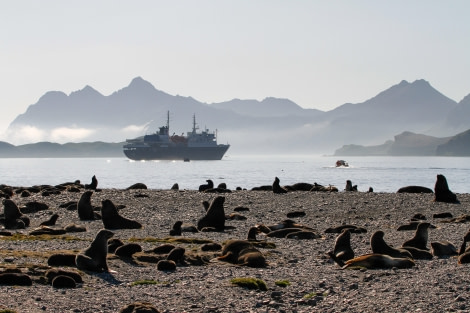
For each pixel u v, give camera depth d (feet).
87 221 125.59
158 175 563.89
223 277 68.23
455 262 78.07
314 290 62.39
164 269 71.46
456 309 53.83
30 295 56.80
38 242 90.99
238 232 109.40
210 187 210.79
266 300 57.88
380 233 79.97
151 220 126.11
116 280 65.10
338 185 403.75
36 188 201.98
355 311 54.03
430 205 155.33
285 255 83.61
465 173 638.12
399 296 58.70
